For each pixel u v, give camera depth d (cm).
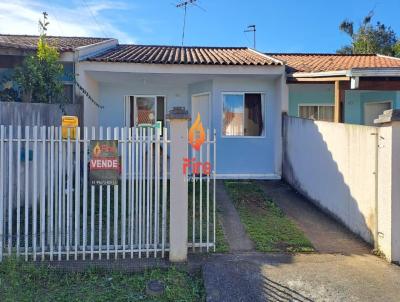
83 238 554
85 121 1013
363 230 653
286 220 762
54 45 1032
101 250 559
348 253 602
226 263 552
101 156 551
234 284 498
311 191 887
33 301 460
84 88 1000
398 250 566
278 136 1114
